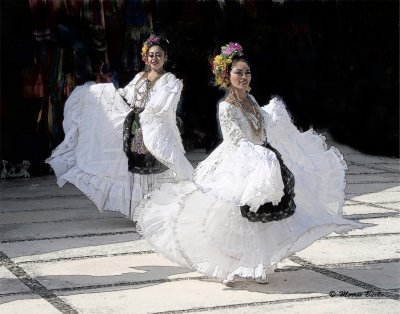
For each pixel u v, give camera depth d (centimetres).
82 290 677
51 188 1188
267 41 1510
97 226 931
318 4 1560
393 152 1468
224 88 708
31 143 1284
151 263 763
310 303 636
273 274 721
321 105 1606
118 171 927
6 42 1255
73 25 1230
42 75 1249
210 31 1420
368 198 1083
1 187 1200
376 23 1559
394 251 798
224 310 621
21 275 725
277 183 644
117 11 1273
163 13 1361
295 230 666
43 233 895
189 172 877
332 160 719
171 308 627
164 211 698
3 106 1270
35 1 1189
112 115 930
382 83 1537
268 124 698
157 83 906
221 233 670
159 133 866
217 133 1474
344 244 827
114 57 1290
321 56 1598
